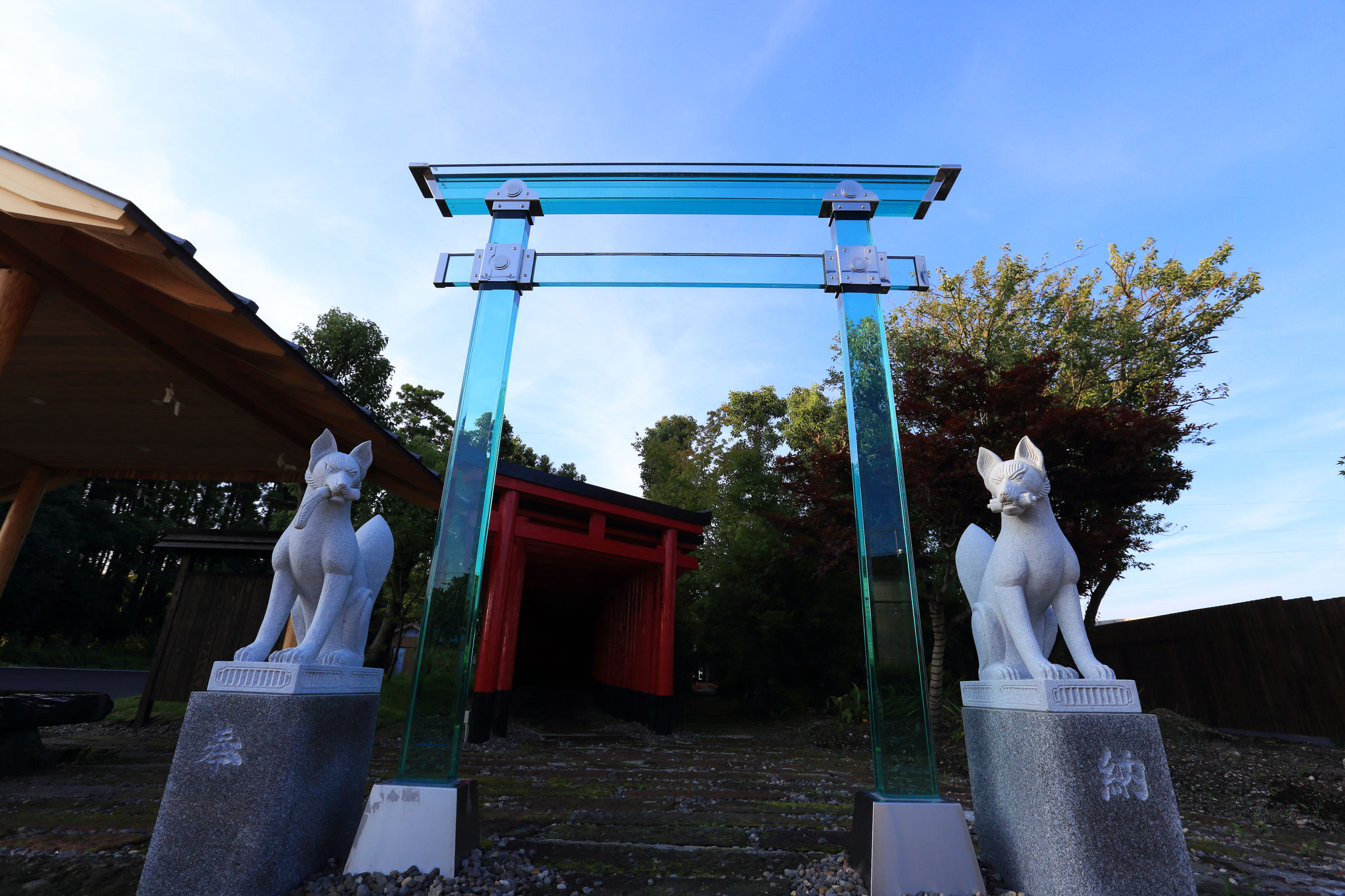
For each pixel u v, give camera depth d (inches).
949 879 85.4
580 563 347.6
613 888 90.1
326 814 92.2
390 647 432.5
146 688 270.4
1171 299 439.5
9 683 492.1
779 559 407.8
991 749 99.8
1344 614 270.4
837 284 119.6
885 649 98.9
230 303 124.0
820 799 159.5
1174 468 280.7
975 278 456.8
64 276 126.6
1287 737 287.0
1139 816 79.4
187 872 79.6
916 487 277.3
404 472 226.7
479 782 173.6
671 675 322.7
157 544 293.0
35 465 234.5
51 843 103.7
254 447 215.0
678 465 733.9
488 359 116.3
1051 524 103.8
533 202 125.6
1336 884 102.1
